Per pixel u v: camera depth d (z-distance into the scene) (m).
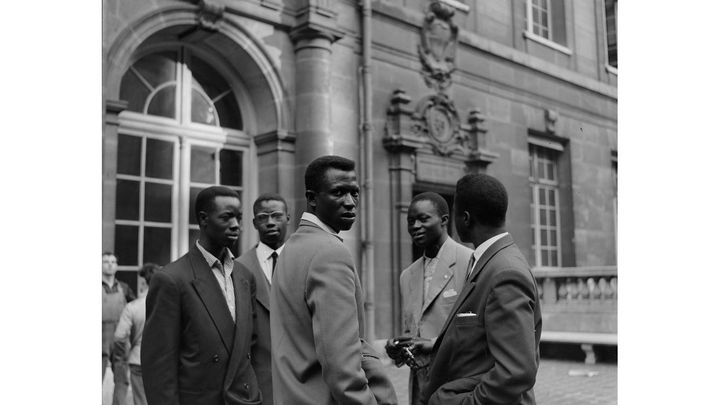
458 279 3.39
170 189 6.20
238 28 6.36
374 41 7.41
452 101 8.05
